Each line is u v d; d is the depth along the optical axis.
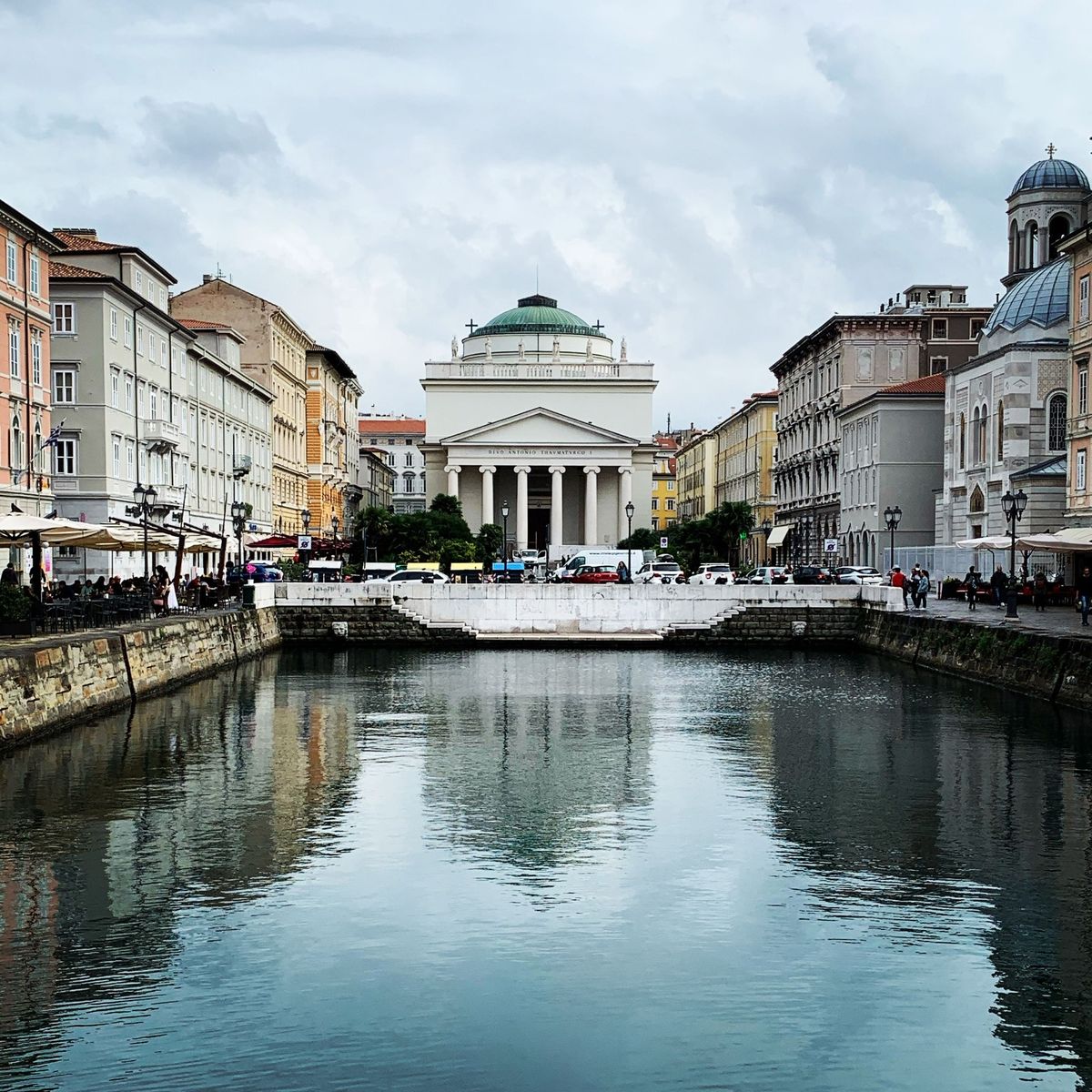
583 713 44.12
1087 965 18.94
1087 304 65.06
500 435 156.00
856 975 18.55
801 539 128.00
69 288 67.25
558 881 22.97
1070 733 37.97
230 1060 15.77
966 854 24.73
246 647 61.34
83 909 21.20
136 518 70.50
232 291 112.31
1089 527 62.75
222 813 28.00
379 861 24.20
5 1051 15.99
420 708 45.12
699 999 17.67
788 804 29.11
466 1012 17.20
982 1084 15.34
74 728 37.88
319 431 137.25
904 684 52.25
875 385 110.50
